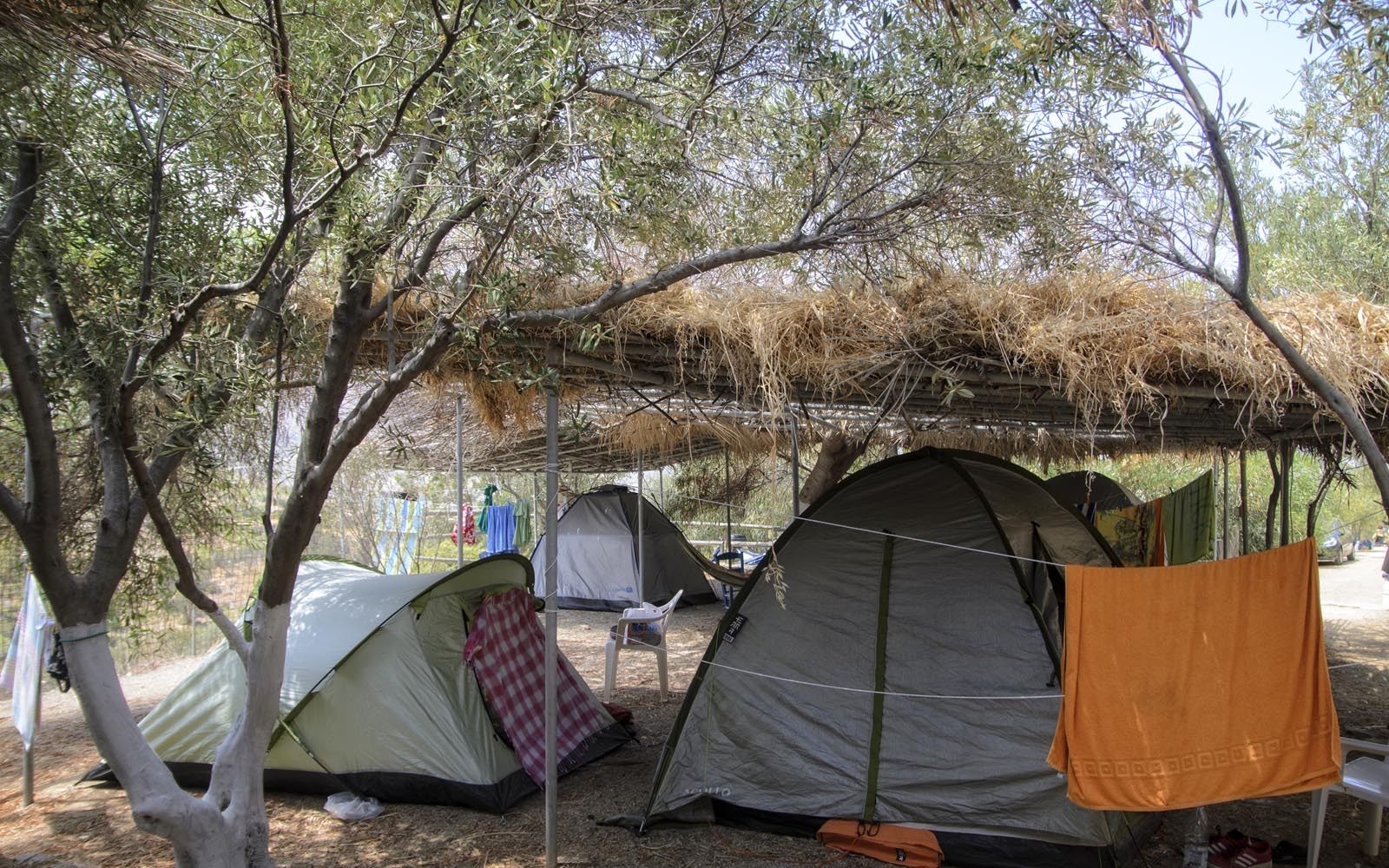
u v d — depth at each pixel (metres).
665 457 10.88
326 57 3.42
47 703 7.59
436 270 4.04
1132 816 4.29
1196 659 3.54
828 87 3.44
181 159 3.67
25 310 3.27
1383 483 2.83
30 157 3.09
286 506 3.45
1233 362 3.52
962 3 3.23
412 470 11.79
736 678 4.84
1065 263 3.69
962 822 4.29
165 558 4.17
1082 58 3.20
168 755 5.23
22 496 3.99
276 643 3.57
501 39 3.09
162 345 3.06
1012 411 5.24
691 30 3.61
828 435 8.23
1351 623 10.74
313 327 3.98
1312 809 4.03
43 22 2.49
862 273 3.71
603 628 10.66
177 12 2.85
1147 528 6.64
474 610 5.72
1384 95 3.12
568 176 3.32
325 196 3.11
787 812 4.58
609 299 3.28
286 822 4.88
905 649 4.62
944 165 3.49
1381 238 4.98
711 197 3.80
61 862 4.32
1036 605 4.47
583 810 5.02
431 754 5.07
